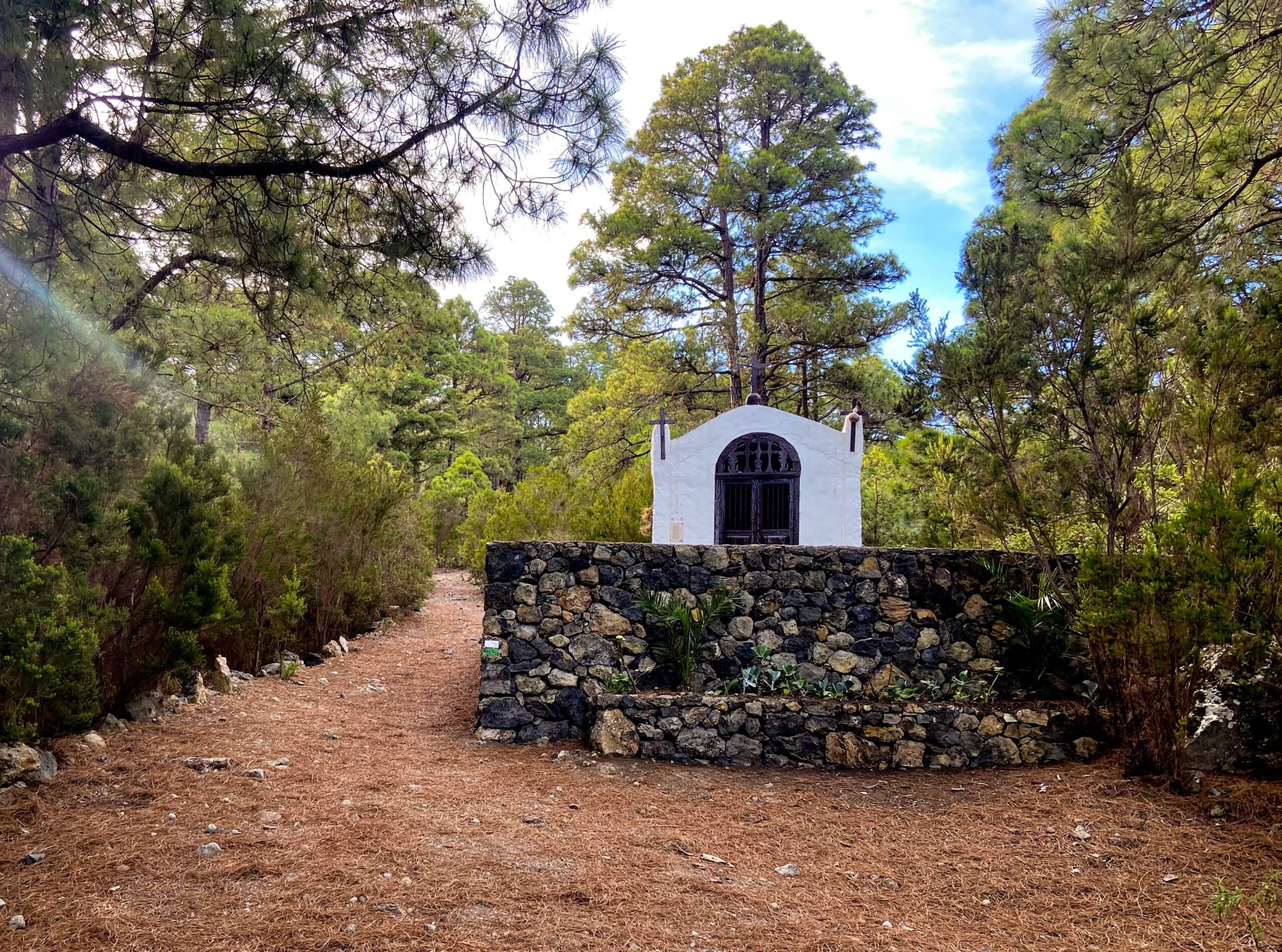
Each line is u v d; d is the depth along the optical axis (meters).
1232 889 4.00
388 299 6.66
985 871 4.34
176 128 4.94
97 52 4.24
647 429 23.08
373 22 4.84
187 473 6.26
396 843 4.29
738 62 21.36
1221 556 4.69
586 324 21.81
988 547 8.22
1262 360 5.07
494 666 6.99
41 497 4.79
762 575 7.14
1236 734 5.42
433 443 35.06
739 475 11.84
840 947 3.47
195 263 6.66
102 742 5.31
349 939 3.22
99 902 3.42
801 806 5.36
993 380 5.90
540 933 3.39
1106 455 5.68
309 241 5.34
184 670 6.11
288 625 9.29
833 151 20.64
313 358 11.70
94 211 5.28
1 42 3.68
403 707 7.91
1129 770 5.56
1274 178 7.38
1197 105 7.55
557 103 5.06
